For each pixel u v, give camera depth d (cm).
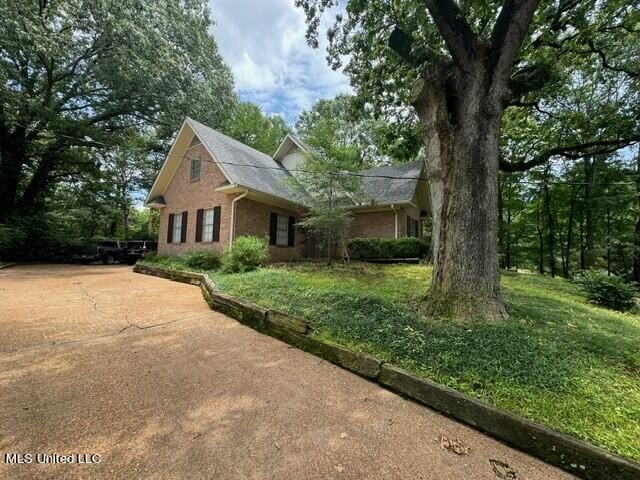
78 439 199
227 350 372
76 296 639
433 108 462
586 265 1391
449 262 423
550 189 1500
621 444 190
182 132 1226
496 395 242
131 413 232
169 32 1466
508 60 414
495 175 424
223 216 1073
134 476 170
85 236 2281
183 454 189
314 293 515
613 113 879
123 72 1306
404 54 518
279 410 245
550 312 467
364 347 336
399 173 1387
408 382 274
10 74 1188
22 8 1038
